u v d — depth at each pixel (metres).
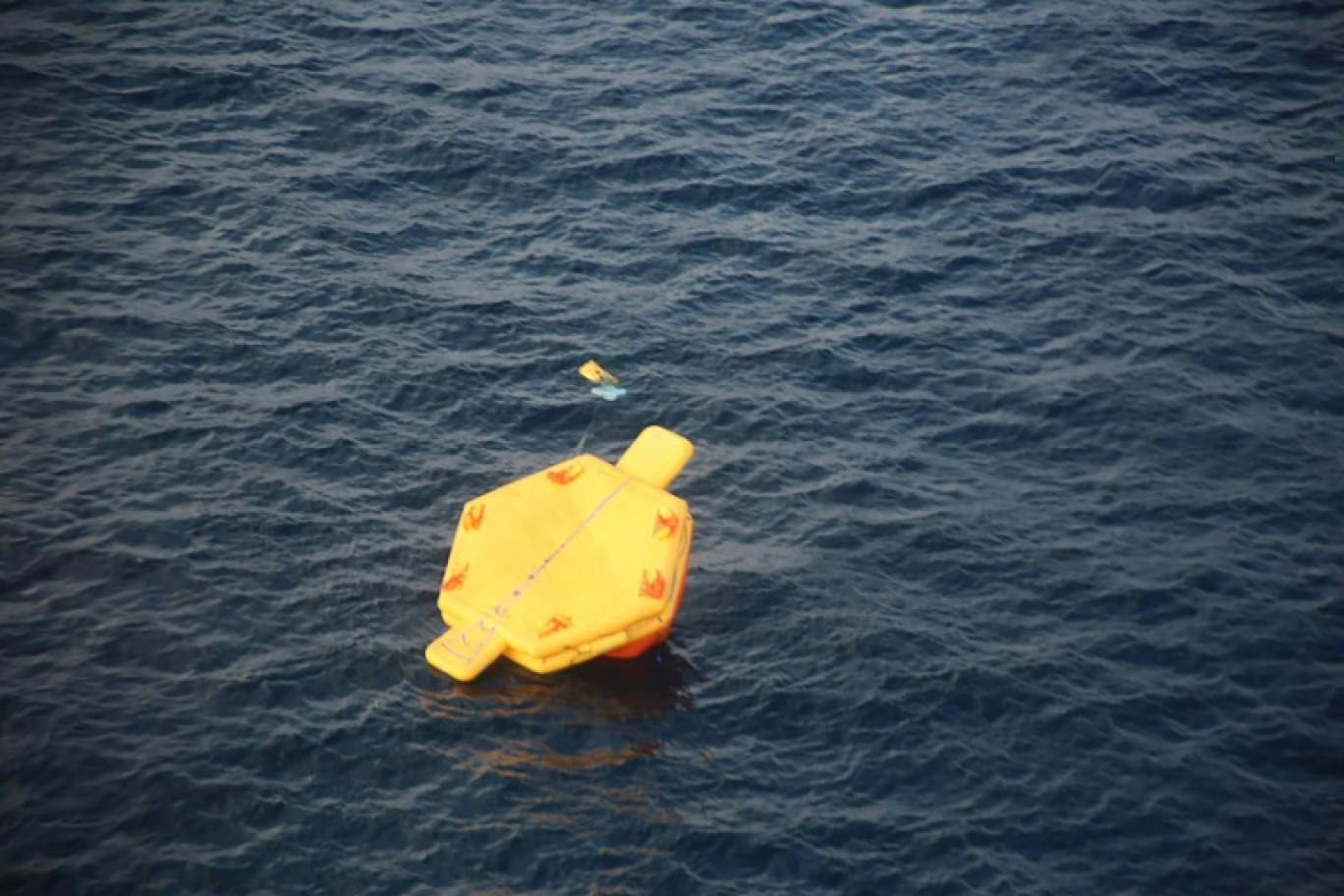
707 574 78.25
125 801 63.16
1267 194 110.88
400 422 87.69
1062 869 62.94
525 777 65.81
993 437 89.12
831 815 64.88
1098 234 106.81
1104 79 123.75
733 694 71.00
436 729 67.88
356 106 114.81
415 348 93.44
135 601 73.50
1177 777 67.38
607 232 104.88
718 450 87.38
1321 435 89.81
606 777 66.06
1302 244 106.06
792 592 77.31
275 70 118.12
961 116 118.75
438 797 64.69
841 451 87.62
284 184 106.62
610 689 70.81
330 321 94.81
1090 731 69.50
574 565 72.31
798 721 69.62
